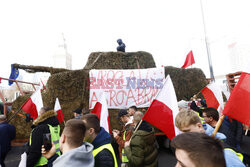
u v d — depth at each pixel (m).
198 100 4.99
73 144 1.25
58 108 3.77
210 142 0.64
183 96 5.52
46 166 1.89
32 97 3.54
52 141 1.97
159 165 4.02
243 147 4.44
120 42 6.34
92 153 1.36
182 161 0.65
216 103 3.54
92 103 5.02
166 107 2.08
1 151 3.47
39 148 1.82
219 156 0.62
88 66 5.79
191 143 0.64
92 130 1.58
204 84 5.96
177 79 5.54
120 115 3.27
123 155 2.91
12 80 6.10
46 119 2.12
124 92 5.13
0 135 3.49
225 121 2.64
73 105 5.07
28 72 5.91
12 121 5.63
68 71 5.47
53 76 5.30
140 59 5.90
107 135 1.65
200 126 1.44
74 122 1.29
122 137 3.28
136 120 2.30
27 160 1.77
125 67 5.69
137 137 2.00
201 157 0.61
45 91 5.68
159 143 5.61
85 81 5.20
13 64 5.69
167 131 2.01
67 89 5.18
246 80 1.48
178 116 1.51
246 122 1.40
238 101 1.47
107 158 1.43
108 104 5.05
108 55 5.69
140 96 5.12
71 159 1.11
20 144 5.51
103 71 5.23
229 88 6.24
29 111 3.52
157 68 5.25
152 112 2.06
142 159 1.94
